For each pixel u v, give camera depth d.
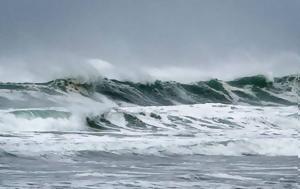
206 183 35.56
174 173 40.81
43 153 49.19
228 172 42.50
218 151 62.16
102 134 74.19
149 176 38.53
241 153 62.44
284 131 91.06
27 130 78.00
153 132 84.69
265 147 65.06
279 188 33.94
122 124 94.56
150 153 56.28
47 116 85.25
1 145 50.50
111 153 53.56
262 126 107.06
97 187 32.56
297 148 64.94
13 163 43.25
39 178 35.72
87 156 50.66
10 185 32.34
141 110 106.56
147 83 199.62
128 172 40.81
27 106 110.69
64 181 34.66
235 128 101.25
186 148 60.78
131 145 58.34
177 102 197.75
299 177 39.69
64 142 56.34
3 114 80.38
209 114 112.12
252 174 41.25
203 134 80.56
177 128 95.69
